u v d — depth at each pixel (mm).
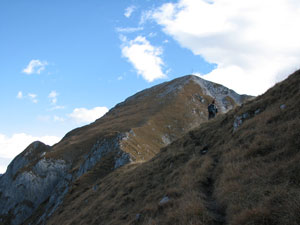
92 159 70500
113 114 157875
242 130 13758
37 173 101625
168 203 10617
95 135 116375
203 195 9859
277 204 6363
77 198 31375
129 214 13430
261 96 17547
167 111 132500
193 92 159375
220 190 9367
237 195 8094
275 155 9094
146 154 71125
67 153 108938
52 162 104625
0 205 98125
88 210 19938
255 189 7668
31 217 88125
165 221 9000
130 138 75125
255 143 10805
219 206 8633
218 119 20906
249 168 9273
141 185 17062
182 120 127375
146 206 12273
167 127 117812
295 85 13570
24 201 95750
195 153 16625
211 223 7508
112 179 26594
